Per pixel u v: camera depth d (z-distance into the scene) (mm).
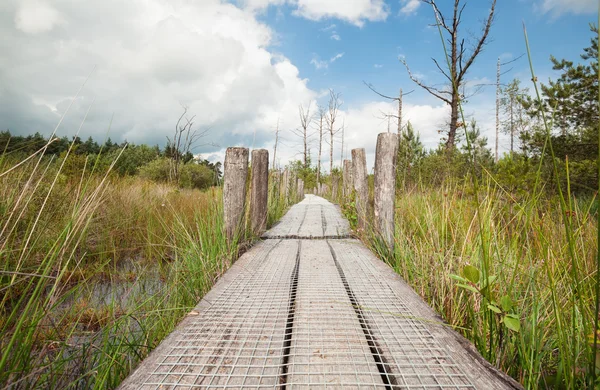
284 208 8250
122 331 1845
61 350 1408
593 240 1938
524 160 6289
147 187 6676
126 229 4164
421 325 1519
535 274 1847
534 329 1450
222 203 3674
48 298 1230
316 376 1116
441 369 1155
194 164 20297
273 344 1327
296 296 1917
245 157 3533
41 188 2828
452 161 7688
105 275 2998
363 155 4789
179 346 1292
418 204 4387
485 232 2016
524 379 1390
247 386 1053
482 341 1591
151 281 2971
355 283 2184
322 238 4160
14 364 1091
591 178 5520
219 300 1839
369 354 1248
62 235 1335
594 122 6391
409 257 2848
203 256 2848
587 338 1077
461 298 1993
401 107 15773
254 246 3555
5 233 1989
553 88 6801
